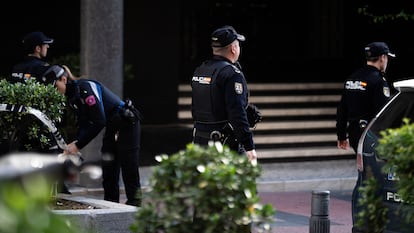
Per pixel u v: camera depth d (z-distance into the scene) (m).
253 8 30.86
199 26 29.67
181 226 7.42
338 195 19.48
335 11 30.53
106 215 11.53
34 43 15.37
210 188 7.41
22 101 12.63
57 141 13.12
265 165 22.94
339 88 27.69
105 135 14.63
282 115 25.59
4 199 3.98
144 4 25.92
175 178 7.55
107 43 18.20
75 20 25.05
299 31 31.70
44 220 4.04
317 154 23.75
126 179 14.63
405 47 28.56
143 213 7.60
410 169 8.45
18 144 13.01
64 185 14.80
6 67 24.58
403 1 27.69
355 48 30.02
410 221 9.35
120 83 18.38
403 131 8.56
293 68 29.52
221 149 7.79
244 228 7.62
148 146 23.70
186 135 25.08
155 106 26.25
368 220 9.05
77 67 23.20
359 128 16.00
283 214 16.98
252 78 29.02
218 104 12.44
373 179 9.05
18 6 24.64
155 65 26.17
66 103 13.76
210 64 12.61
